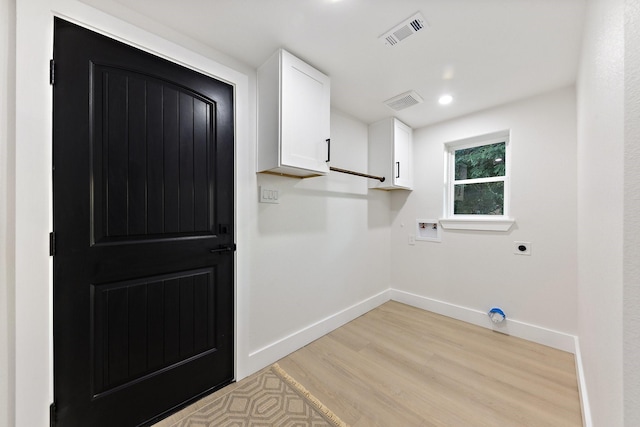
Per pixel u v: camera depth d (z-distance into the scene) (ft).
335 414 4.36
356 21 4.22
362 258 8.69
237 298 5.28
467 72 5.68
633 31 1.65
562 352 6.21
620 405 1.96
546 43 4.65
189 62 4.57
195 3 3.83
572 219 6.20
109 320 3.85
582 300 4.91
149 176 4.18
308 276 6.84
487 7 3.86
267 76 5.24
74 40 3.51
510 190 7.12
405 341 6.81
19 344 3.16
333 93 6.71
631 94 1.67
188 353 4.66
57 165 3.41
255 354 5.57
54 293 3.41
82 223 3.61
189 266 4.66
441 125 8.62
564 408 4.46
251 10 3.98
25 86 3.17
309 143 5.39
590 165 3.76
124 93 3.93
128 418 4.01
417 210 9.24
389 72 5.72
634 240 1.63
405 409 4.47
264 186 5.76
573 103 6.16
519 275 6.99
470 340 6.82
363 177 8.71
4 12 3.09
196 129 4.72
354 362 5.86
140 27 4.04
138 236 4.10
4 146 3.11
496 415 4.33
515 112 7.04
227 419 4.28
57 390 3.43
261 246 5.74
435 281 8.77
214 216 4.99
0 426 3.11
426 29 4.36
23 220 3.17
